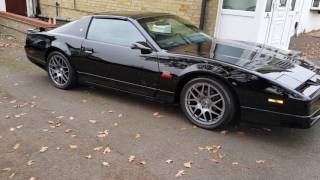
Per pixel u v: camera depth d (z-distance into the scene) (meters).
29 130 4.60
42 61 6.25
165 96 4.77
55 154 4.00
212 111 4.44
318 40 11.33
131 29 5.10
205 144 4.18
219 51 4.75
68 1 11.16
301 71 4.42
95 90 6.08
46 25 9.29
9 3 11.82
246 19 7.87
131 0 9.48
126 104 5.44
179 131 4.52
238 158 3.88
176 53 4.64
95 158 3.91
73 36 5.75
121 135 4.43
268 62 4.50
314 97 3.90
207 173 3.61
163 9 8.85
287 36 9.38
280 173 3.61
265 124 4.11
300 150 4.05
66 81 5.98
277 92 3.91
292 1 9.27
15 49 9.04
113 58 5.15
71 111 5.20
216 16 8.12
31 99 5.68
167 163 3.79
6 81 6.55
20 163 3.84
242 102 4.14
